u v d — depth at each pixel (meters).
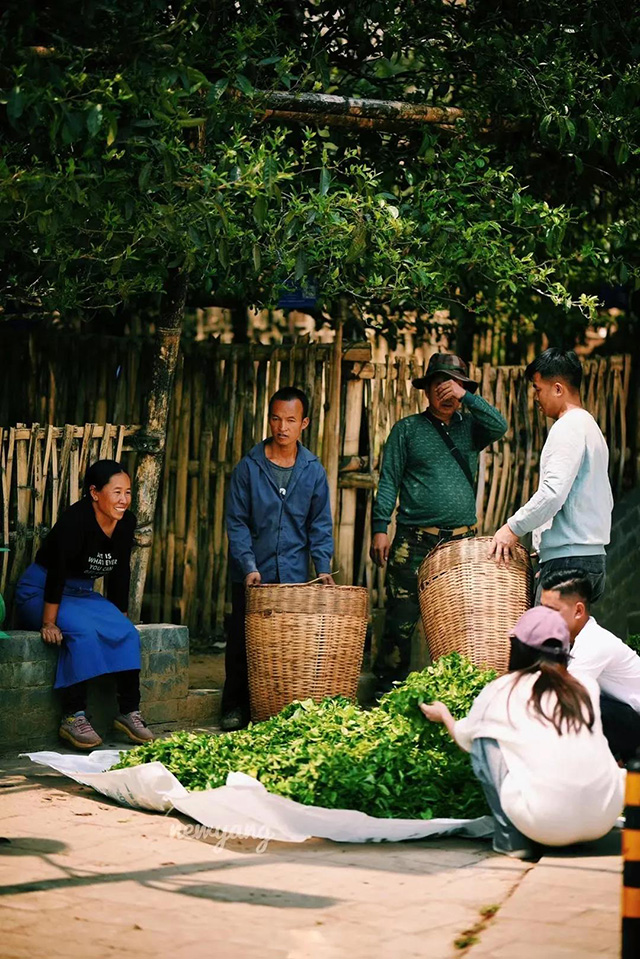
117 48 6.79
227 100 7.62
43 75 6.37
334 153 9.07
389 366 9.66
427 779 6.17
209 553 10.03
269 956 4.26
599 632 6.59
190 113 7.25
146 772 6.14
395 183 9.41
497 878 5.22
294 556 8.33
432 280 8.27
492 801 5.62
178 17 7.18
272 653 7.80
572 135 8.57
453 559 7.90
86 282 7.89
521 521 7.27
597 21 9.12
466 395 8.51
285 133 7.48
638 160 9.75
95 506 7.67
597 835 5.55
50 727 7.59
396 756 6.17
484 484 10.23
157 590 10.08
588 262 10.41
